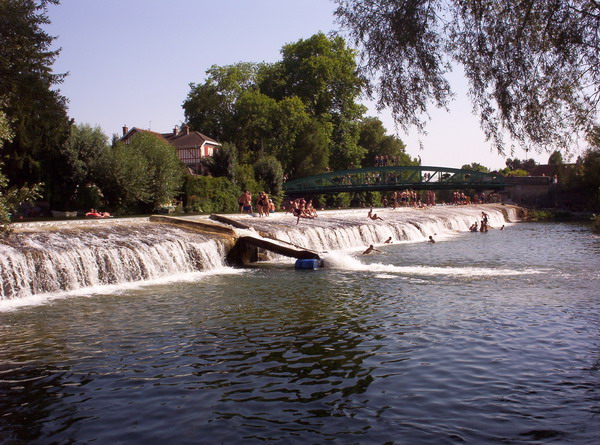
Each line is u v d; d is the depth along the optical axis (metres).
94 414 9.49
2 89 23.67
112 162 48.12
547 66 11.08
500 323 15.46
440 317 16.27
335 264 27.83
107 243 23.88
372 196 100.19
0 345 13.62
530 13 10.95
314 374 11.40
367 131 120.38
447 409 9.46
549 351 12.74
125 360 12.41
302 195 84.12
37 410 9.67
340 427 8.84
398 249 37.38
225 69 92.19
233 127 89.69
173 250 25.34
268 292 20.62
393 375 11.25
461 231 55.84
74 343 13.78
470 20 11.23
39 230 24.66
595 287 21.33
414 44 11.25
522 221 74.25
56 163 45.72
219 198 61.12
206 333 14.68
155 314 16.92
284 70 95.00
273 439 8.45
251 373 11.51
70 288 21.05
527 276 24.42
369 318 16.23
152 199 52.53
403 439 8.34
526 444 8.11
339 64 90.44
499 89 11.19
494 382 10.74
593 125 11.18
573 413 9.19
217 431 8.77
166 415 9.42
